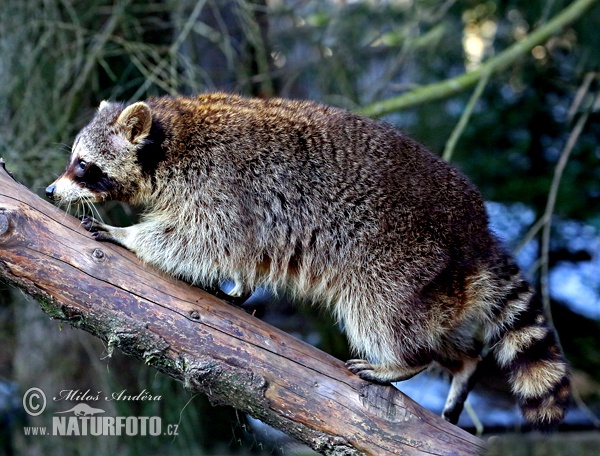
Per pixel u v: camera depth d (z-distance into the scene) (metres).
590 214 10.16
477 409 8.96
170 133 5.01
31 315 8.05
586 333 10.06
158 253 4.68
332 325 8.93
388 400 4.56
